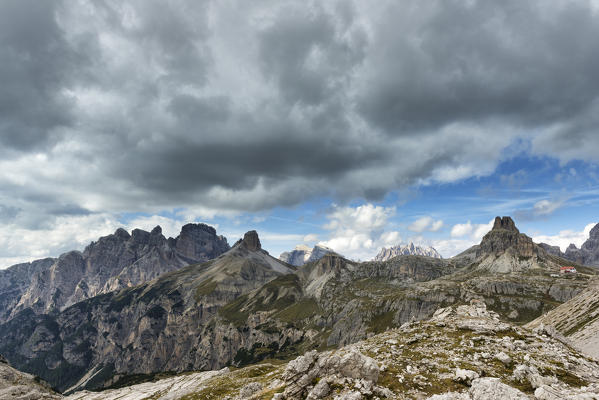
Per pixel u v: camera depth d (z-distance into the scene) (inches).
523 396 1346.0
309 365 2050.9
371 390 1761.8
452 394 1503.4
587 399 1344.7
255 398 2126.0
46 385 5551.2
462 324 2977.4
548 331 2714.1
